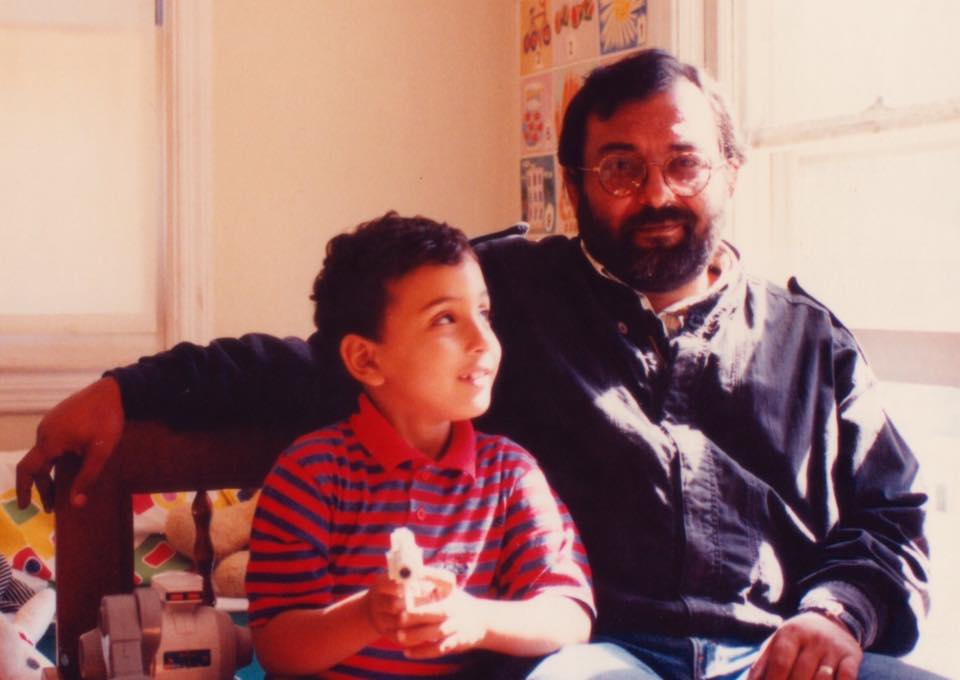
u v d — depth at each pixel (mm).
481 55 3236
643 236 1487
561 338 1506
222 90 3000
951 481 2070
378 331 1301
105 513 1410
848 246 2246
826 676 1270
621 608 1401
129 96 2977
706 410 1479
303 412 1471
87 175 2965
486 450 1362
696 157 1485
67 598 1395
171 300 2979
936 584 2053
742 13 2395
